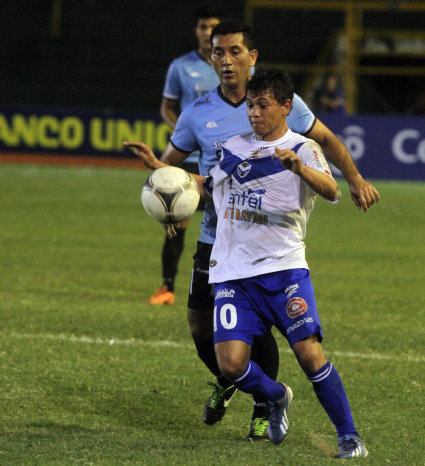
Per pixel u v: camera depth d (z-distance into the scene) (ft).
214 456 49.06
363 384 67.15
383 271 119.65
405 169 239.50
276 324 50.19
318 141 56.49
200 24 94.48
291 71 291.17
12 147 253.03
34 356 72.08
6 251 126.21
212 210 56.44
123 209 175.01
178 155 58.18
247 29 54.90
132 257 125.18
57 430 54.08
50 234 142.82
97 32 301.63
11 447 50.03
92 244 134.92
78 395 62.23
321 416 59.11
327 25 298.97
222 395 56.59
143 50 301.84
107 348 75.97
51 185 209.36
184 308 94.48
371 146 239.30
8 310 89.76
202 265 57.26
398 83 299.17
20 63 298.97
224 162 51.19
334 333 84.64
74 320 86.33
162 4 302.45
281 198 49.39
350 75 286.25
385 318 91.91
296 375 69.41
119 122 251.19
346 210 185.98
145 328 84.17
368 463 48.57
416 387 66.69
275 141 49.93
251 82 49.32
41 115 251.80
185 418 58.39
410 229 161.07
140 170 249.75
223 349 49.26
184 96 97.45
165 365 71.10
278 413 51.01
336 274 116.67
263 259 49.73
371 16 302.04
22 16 300.61
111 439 52.44
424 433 55.52
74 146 252.62
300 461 48.37
